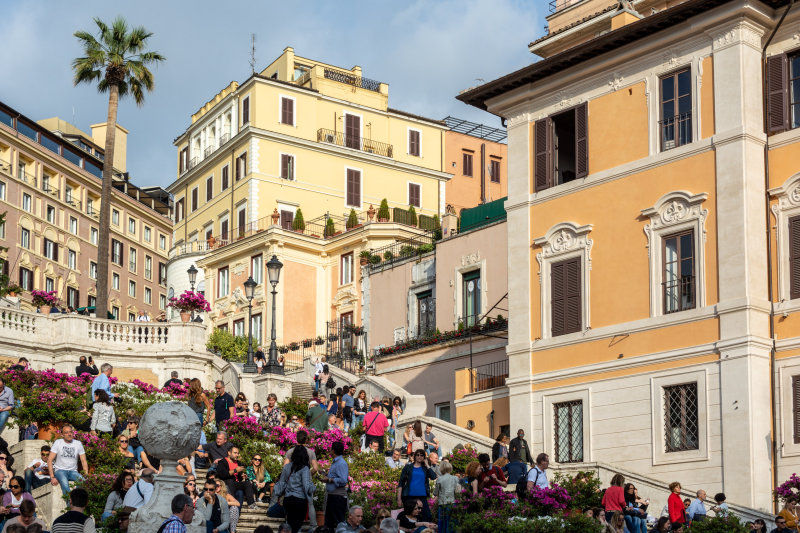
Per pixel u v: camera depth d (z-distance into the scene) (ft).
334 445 69.56
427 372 144.15
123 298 289.94
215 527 66.28
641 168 103.04
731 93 97.14
